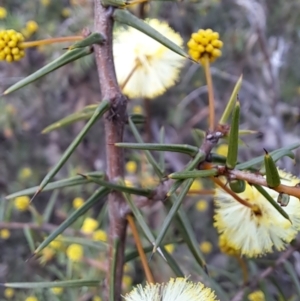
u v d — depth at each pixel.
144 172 0.20
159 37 0.08
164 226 0.07
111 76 0.08
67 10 0.24
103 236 0.16
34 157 0.27
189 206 0.24
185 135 0.26
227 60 0.27
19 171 0.26
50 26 0.24
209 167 0.08
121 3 0.08
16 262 0.22
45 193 0.25
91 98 0.27
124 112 0.09
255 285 0.12
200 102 0.28
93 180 0.09
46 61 0.24
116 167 0.09
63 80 0.25
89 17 0.22
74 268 0.17
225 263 0.21
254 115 0.26
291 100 0.28
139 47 0.11
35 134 0.27
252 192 0.09
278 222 0.09
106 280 0.10
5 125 0.25
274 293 0.18
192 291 0.07
